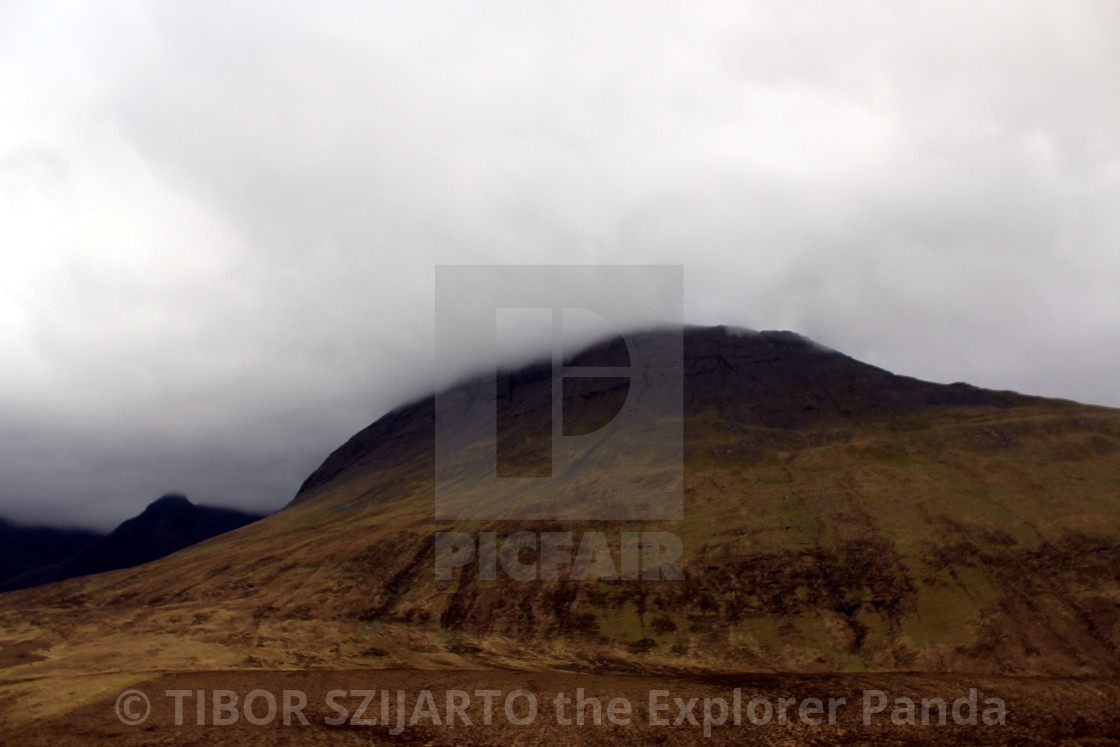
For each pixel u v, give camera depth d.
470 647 80.88
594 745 46.69
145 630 84.44
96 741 43.91
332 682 56.69
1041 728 50.16
